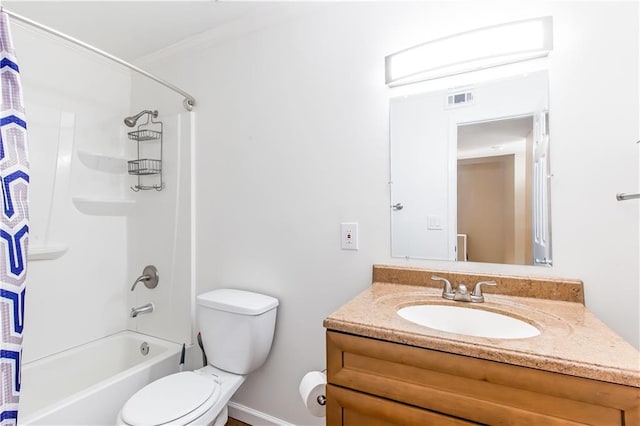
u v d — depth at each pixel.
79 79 1.84
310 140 1.47
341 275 1.41
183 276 1.82
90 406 1.31
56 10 1.49
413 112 1.26
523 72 1.09
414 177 1.27
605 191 0.99
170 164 1.88
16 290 0.92
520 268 1.10
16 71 0.96
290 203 1.52
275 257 1.56
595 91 1.00
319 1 1.41
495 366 0.70
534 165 1.08
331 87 1.42
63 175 1.76
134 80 2.05
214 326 1.48
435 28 1.21
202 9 1.50
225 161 1.71
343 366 0.88
